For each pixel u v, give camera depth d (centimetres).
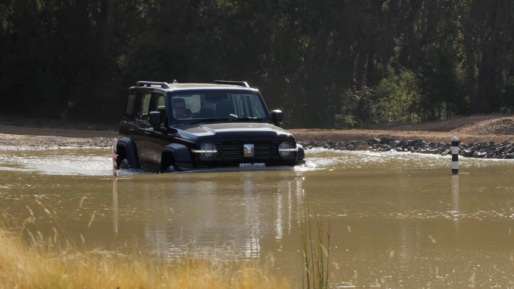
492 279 819
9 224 1184
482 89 8569
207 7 9162
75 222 1204
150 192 1597
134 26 9081
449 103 8725
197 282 738
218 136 1931
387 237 1066
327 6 8794
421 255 944
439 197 1508
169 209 1348
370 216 1253
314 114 9125
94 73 8756
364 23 9031
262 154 1977
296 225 1168
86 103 8862
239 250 980
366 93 9500
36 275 746
